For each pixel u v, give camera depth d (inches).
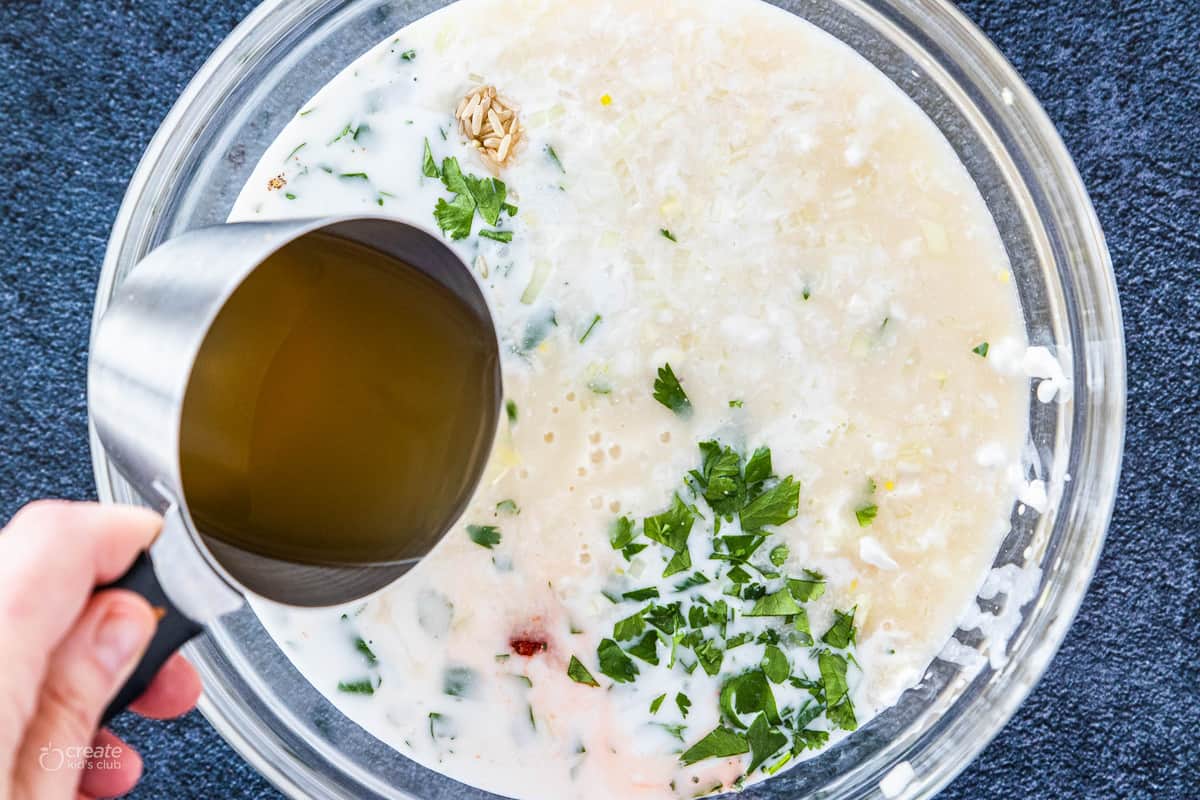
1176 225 25.3
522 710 23.6
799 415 23.4
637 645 23.5
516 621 23.5
